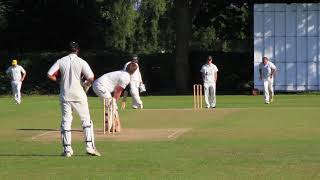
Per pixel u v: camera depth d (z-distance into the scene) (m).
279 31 72.88
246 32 89.12
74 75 23.47
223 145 26.92
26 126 35.97
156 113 43.81
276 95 69.75
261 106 50.91
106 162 22.38
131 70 32.97
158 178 19.11
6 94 79.00
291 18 72.69
